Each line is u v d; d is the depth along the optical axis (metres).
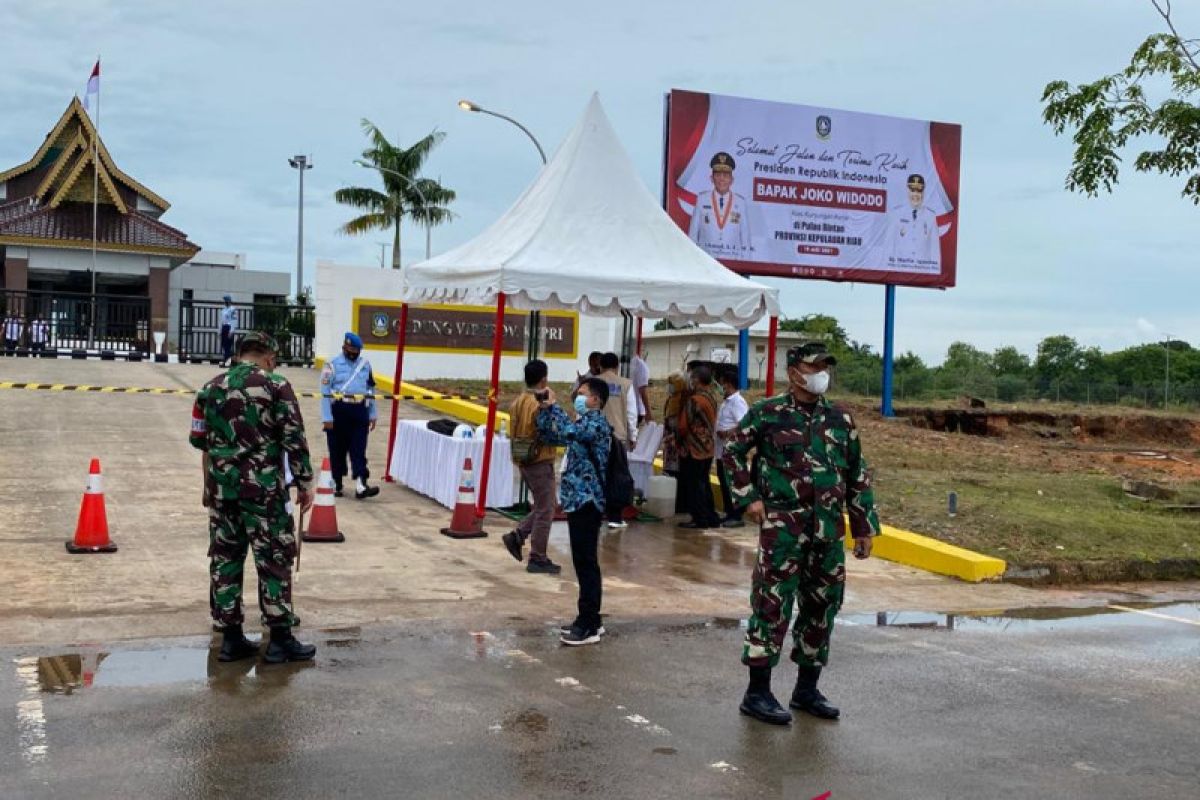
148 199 42.88
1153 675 7.54
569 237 12.75
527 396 9.98
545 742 5.68
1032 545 11.96
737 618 8.74
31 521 10.94
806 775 5.38
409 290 14.13
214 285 47.84
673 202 21.75
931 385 40.59
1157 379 56.38
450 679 6.71
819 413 6.15
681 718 6.17
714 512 12.84
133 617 7.77
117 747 5.36
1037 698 6.86
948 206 24.03
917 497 14.00
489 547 11.00
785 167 22.56
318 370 27.66
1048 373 59.47
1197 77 13.20
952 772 5.50
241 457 6.66
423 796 4.93
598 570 7.73
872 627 8.74
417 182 45.88
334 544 10.76
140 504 12.07
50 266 38.97
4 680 6.31
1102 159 13.74
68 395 20.73
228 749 5.39
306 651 6.96
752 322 13.10
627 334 17.47
